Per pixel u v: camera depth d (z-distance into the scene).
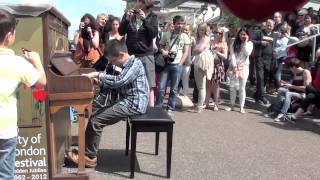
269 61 9.89
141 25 7.20
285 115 8.65
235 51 9.58
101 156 5.71
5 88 2.96
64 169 4.97
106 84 4.87
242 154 6.07
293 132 7.70
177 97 9.69
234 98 9.80
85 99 4.24
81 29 8.07
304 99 8.51
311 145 6.77
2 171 3.10
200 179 4.89
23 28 3.94
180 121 8.34
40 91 3.98
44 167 4.20
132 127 4.73
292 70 8.84
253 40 9.74
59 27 4.92
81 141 4.39
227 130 7.68
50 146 4.18
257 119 8.86
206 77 9.24
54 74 4.14
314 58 9.52
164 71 8.68
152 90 8.19
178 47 8.68
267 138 7.16
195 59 9.28
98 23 8.45
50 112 4.16
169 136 4.79
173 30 8.80
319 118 8.50
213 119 8.68
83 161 4.43
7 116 2.99
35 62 3.22
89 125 4.98
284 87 8.84
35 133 4.14
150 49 7.32
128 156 5.75
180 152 6.04
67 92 4.17
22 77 3.02
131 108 4.88
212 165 5.46
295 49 9.74
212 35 10.00
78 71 5.05
